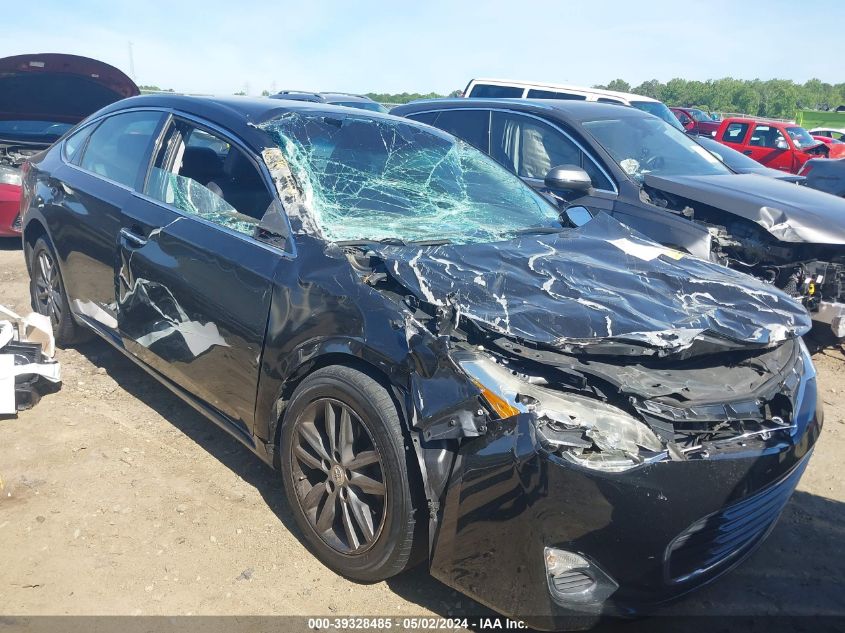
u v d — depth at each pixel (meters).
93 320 4.10
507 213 3.75
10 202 6.95
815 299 5.18
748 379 2.57
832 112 49.97
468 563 2.38
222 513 3.11
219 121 3.50
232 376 3.10
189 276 3.26
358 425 2.62
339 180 3.38
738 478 2.31
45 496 3.10
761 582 2.96
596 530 2.18
